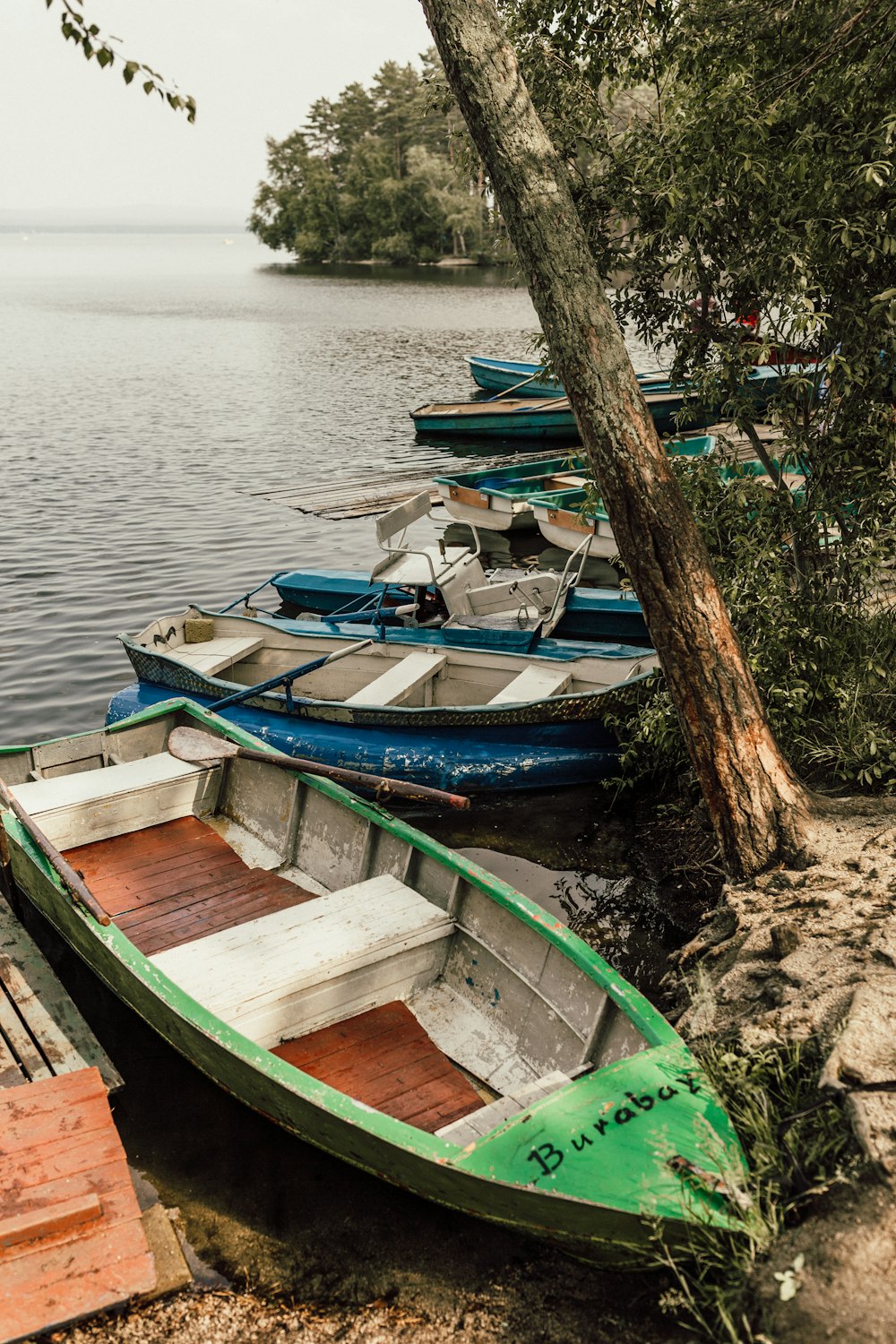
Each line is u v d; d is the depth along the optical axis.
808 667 6.53
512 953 5.16
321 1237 4.21
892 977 4.33
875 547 6.26
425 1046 5.07
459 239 94.44
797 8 6.38
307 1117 4.27
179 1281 3.97
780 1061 4.11
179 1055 5.31
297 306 58.47
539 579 10.38
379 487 19.16
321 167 100.81
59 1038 5.33
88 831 6.86
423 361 36.25
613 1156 3.75
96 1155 4.41
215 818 7.38
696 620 5.20
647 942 6.10
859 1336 3.08
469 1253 4.09
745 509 6.78
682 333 6.83
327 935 5.30
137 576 14.22
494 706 7.83
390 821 6.00
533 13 6.95
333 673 9.69
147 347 40.66
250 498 18.48
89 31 4.83
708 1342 3.53
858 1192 3.50
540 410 22.06
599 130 7.02
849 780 6.27
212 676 9.38
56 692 10.54
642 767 7.82
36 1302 3.80
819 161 6.05
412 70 97.19
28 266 134.25
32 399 28.95
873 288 6.16
